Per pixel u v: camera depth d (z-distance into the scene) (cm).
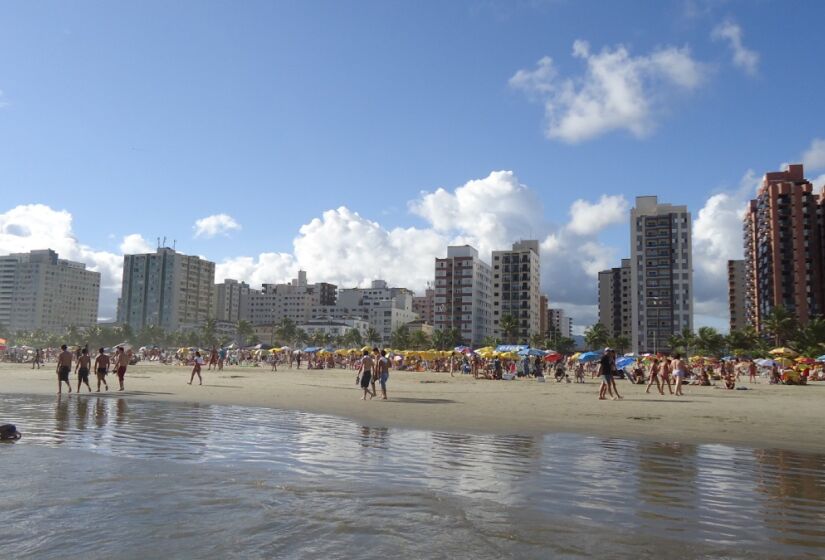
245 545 619
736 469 1064
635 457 1177
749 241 18888
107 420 1722
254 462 1077
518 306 19825
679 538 660
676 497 848
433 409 2169
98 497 809
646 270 18188
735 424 1769
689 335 14962
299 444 1295
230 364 9219
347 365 8781
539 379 5294
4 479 917
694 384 4866
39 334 19200
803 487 921
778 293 16025
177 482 905
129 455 1138
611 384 2864
